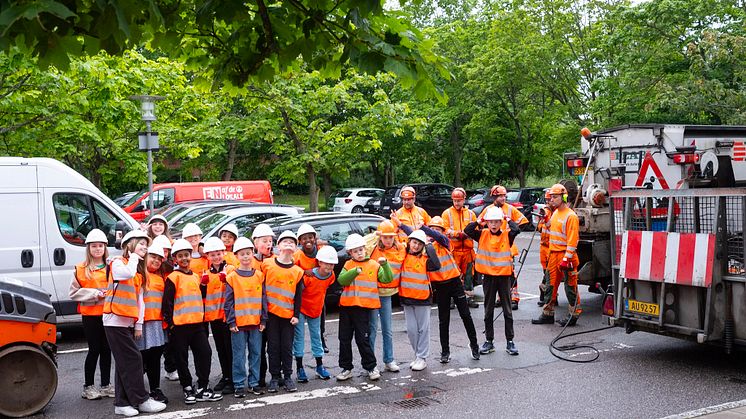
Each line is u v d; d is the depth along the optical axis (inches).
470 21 1347.2
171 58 182.9
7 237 374.0
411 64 153.9
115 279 258.1
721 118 807.1
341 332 306.7
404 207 469.7
